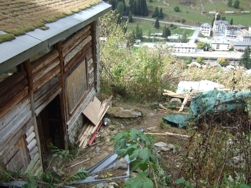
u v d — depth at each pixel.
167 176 3.74
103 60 9.55
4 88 3.10
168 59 9.73
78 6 5.23
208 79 9.34
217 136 3.86
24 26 3.16
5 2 3.67
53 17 3.94
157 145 5.29
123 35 10.92
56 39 3.54
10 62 2.48
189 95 7.79
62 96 4.82
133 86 8.35
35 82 3.85
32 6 4.04
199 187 3.21
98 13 5.57
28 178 3.25
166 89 8.65
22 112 3.54
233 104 5.66
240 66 9.67
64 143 5.13
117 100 7.89
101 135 6.05
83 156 5.19
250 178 3.20
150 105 7.70
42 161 4.59
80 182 3.81
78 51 5.51
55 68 4.48
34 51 2.94
